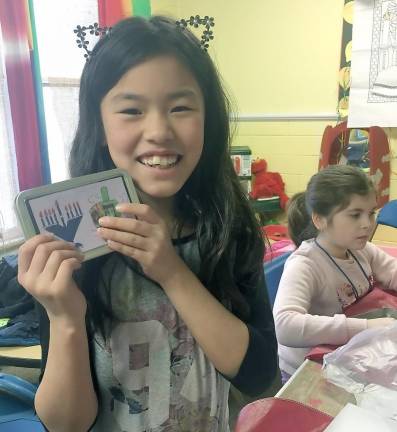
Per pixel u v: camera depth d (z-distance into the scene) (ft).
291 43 9.46
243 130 10.29
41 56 7.33
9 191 6.88
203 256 2.23
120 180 1.83
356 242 3.91
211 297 2.04
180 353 2.16
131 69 1.79
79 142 2.08
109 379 2.10
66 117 7.78
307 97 9.53
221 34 10.14
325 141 9.05
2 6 6.36
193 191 2.28
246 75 10.10
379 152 8.55
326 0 8.91
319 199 3.96
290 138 9.86
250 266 2.37
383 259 4.47
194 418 2.22
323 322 3.35
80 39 2.26
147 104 1.81
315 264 3.94
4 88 6.66
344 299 3.99
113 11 7.99
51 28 7.42
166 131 1.77
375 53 8.54
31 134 6.93
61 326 1.77
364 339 2.58
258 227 2.47
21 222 1.68
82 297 1.79
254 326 2.27
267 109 10.04
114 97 1.83
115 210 1.81
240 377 2.00
